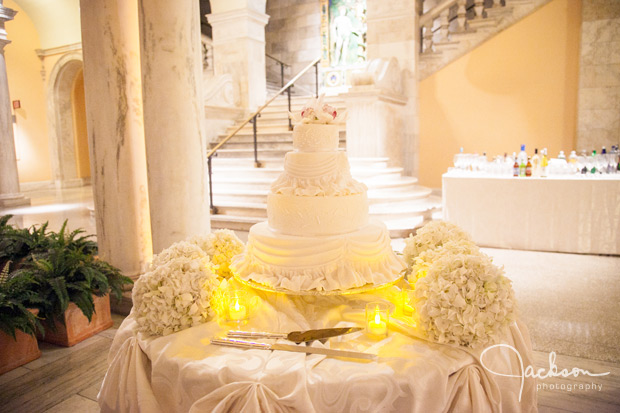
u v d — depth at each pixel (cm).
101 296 356
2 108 1005
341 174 234
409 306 224
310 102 237
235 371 176
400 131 824
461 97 812
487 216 570
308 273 216
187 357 189
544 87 749
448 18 823
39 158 1380
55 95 1373
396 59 816
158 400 195
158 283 215
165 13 363
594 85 705
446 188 586
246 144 947
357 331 206
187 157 380
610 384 268
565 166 558
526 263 503
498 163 604
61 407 265
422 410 170
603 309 370
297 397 164
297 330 208
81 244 394
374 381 169
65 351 334
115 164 411
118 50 403
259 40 1115
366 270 222
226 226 696
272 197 236
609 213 515
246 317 219
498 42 775
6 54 1290
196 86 385
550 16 734
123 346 221
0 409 263
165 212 378
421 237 269
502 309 188
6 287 305
